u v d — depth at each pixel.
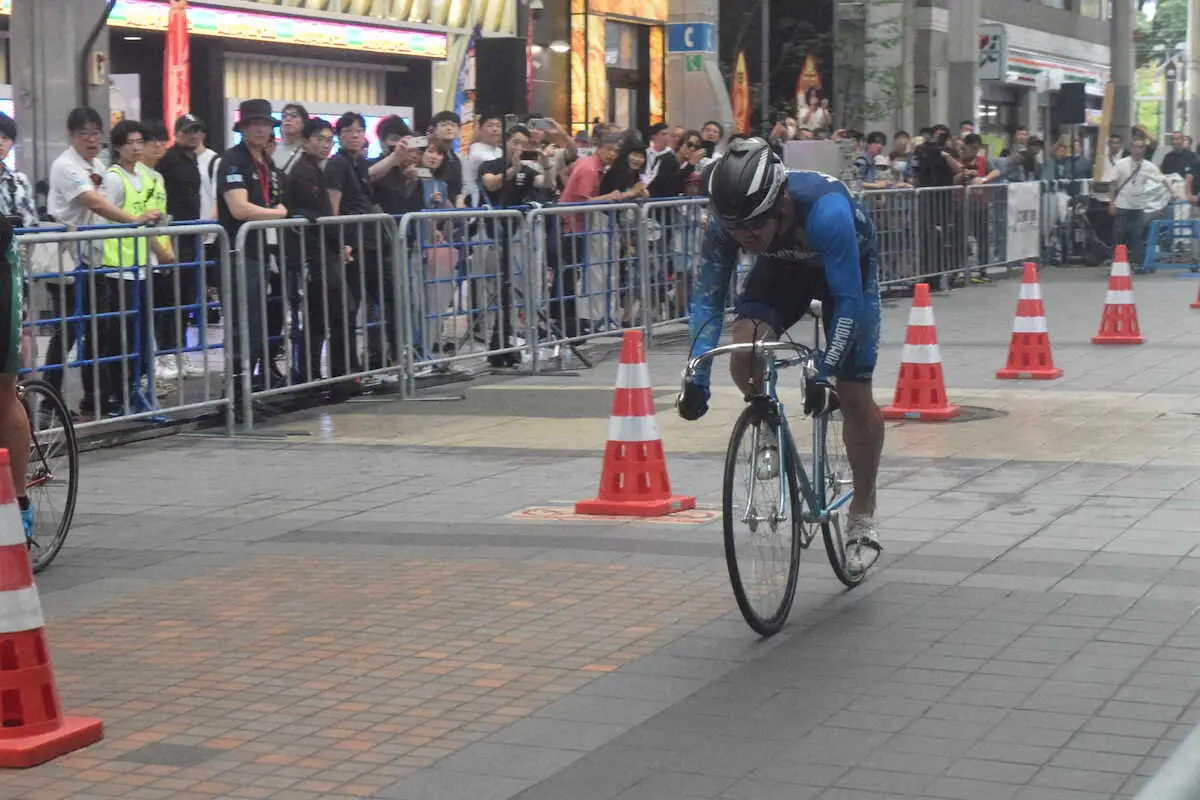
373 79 25.17
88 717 6.04
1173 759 5.25
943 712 6.03
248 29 22.00
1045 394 13.84
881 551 8.05
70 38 14.81
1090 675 6.41
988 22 48.75
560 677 6.55
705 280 7.27
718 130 22.17
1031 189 28.28
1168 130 55.81
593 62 29.91
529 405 14.15
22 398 8.41
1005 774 5.39
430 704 6.25
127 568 8.58
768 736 5.82
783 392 13.87
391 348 14.73
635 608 7.54
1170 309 21.00
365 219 14.21
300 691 6.45
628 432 9.59
